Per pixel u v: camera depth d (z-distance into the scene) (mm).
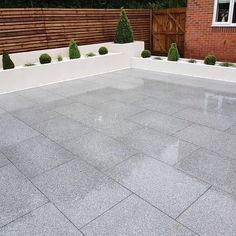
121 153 3967
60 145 4293
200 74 8336
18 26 8141
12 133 4805
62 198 3035
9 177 3479
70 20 9273
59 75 8305
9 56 7730
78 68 8695
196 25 9281
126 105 6086
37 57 8703
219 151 3939
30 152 4105
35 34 8586
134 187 3178
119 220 2684
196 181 3252
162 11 10680
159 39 11203
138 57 10227
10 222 2709
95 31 10094
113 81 8250
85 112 5715
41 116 5574
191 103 6082
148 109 5793
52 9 8727
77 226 2629
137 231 2543
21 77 7508
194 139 4340
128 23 10078
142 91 7125
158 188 3145
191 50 9703
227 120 5070
